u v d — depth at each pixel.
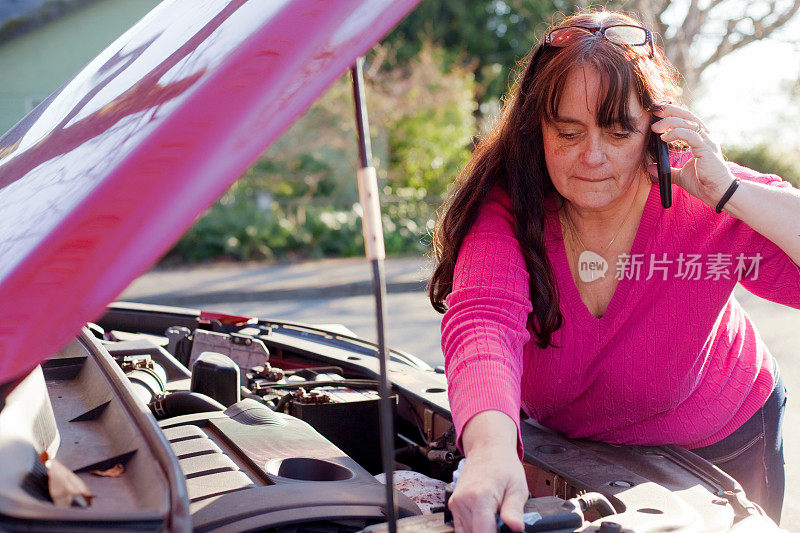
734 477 1.73
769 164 15.45
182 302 9.78
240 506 1.13
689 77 14.11
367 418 1.97
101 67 1.58
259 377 2.29
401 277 10.97
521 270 1.47
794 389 5.20
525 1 18.59
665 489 1.32
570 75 1.33
